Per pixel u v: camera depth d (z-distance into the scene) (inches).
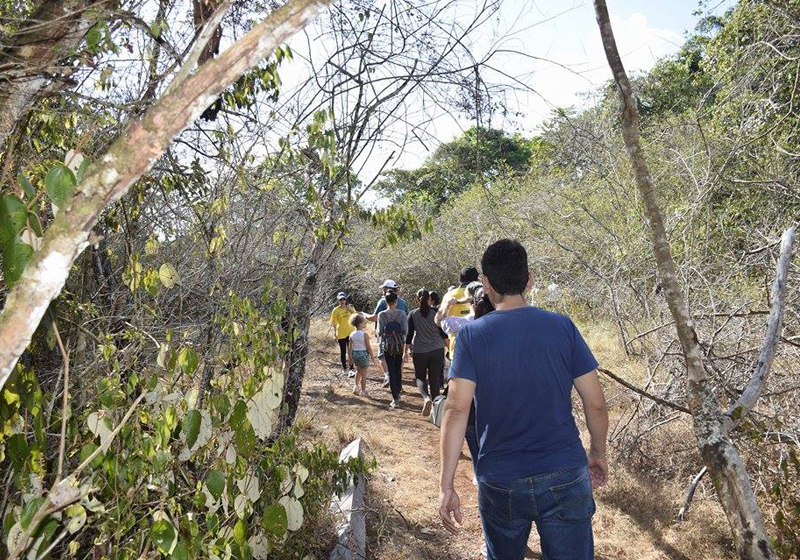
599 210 444.1
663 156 389.1
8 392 92.5
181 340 137.9
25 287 52.5
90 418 102.8
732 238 301.4
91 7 88.9
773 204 294.2
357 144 185.8
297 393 199.3
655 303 319.6
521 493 111.0
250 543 132.5
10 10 109.6
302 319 195.6
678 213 309.9
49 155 125.1
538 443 111.3
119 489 107.1
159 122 51.8
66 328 125.4
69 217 52.0
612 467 228.4
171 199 157.9
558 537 110.3
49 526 94.5
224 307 142.5
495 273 120.1
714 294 255.3
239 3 146.9
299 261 185.0
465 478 253.4
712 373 197.2
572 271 458.3
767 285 207.6
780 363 206.7
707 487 213.2
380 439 295.1
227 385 130.3
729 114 322.0
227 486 118.8
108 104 98.9
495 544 117.2
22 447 95.7
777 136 299.4
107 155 52.0
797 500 167.8
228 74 52.8
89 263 135.5
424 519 213.6
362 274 588.7
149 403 112.1
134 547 110.7
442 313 311.6
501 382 112.0
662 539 190.2
